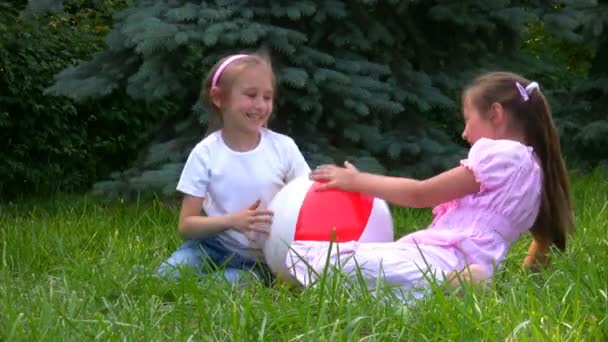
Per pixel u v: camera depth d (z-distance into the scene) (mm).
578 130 9742
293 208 4180
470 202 4105
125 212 6789
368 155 7129
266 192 4551
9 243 5195
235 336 2957
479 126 4285
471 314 3084
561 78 11773
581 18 8266
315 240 4109
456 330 2965
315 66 6840
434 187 4086
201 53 6762
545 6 8078
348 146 7281
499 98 4227
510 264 4340
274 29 6590
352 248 4008
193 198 4531
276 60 6750
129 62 7238
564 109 10008
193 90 7258
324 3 6949
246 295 3432
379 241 4219
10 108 9062
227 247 4562
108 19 11867
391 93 7262
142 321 3287
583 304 3285
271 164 4590
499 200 4051
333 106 7055
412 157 7359
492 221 4055
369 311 3293
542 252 4379
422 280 3887
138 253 4762
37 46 9320
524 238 5184
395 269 3920
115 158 10453
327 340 2965
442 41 7906
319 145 7008
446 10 7367
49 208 8312
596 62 10180
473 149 4125
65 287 3883
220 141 4586
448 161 7215
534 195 4133
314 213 4148
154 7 6883
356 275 3686
